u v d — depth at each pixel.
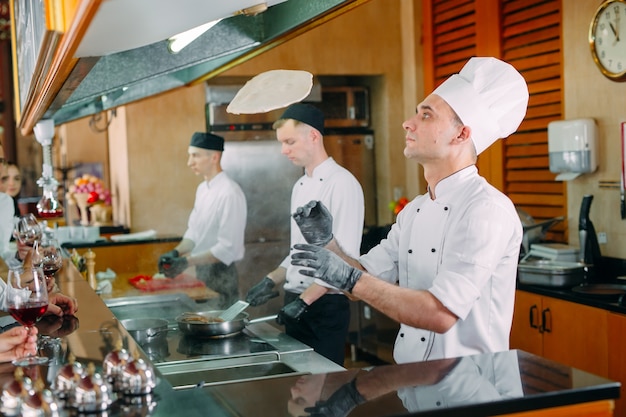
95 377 1.38
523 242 4.21
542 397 1.40
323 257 1.93
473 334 2.08
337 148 6.12
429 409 1.34
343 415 1.33
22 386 1.38
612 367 3.30
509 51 4.86
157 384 1.51
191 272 4.48
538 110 4.61
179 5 1.42
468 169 2.16
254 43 2.60
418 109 2.20
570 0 4.24
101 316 2.24
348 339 5.67
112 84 2.70
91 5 1.08
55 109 2.84
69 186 6.96
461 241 2.00
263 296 3.20
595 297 3.46
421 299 1.91
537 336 3.80
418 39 5.92
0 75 8.68
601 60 3.97
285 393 1.48
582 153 4.03
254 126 5.78
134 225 5.95
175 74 3.88
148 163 5.94
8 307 1.78
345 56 6.03
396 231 2.41
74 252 4.16
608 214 4.04
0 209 4.74
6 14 8.43
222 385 1.54
